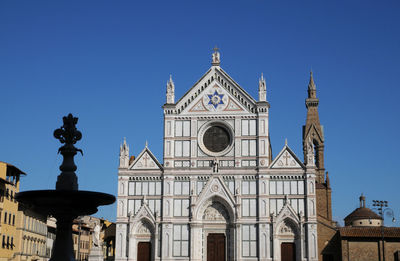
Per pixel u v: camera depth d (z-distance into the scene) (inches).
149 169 3806.6
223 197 3695.9
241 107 3828.7
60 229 1696.6
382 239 3636.8
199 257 3661.4
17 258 4347.9
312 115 5984.3
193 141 3816.4
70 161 1796.3
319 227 3782.0
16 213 4397.1
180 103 3887.8
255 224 3644.2
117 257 3698.3
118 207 3764.8
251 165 3732.8
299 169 3688.5
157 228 3705.7
